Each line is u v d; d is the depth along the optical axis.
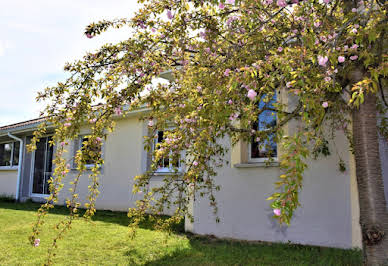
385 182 4.93
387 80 3.87
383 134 4.76
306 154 2.03
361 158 3.32
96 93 3.56
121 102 3.58
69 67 3.55
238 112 3.27
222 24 3.87
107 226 7.04
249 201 5.84
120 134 9.91
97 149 3.52
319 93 2.65
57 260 4.66
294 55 2.85
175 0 3.43
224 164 6.20
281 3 3.04
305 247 5.09
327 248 4.99
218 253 4.90
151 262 4.54
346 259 4.36
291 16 3.75
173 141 3.74
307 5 3.12
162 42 3.65
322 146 5.16
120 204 9.53
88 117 3.65
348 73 3.46
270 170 5.66
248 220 5.81
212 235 6.15
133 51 3.51
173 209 8.00
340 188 5.04
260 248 5.14
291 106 4.95
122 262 4.57
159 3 3.47
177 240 5.79
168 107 3.75
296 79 2.76
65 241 5.70
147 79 3.61
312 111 2.78
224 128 3.99
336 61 2.75
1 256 4.85
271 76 2.79
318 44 2.93
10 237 6.05
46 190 11.91
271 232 5.57
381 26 2.97
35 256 4.85
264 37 3.71
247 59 3.45
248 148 6.20
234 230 5.93
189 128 3.50
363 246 3.24
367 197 3.23
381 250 3.09
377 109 4.62
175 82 3.88
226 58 3.46
